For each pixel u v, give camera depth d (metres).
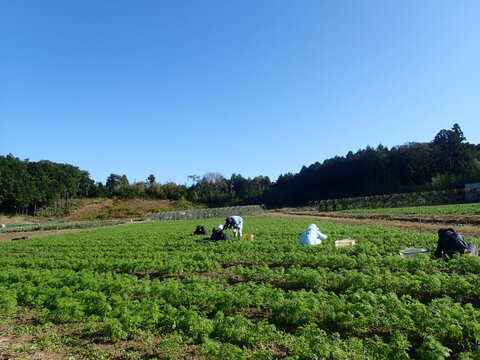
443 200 55.47
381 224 33.06
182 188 122.31
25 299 11.70
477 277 10.09
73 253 22.92
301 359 6.88
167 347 7.34
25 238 40.16
